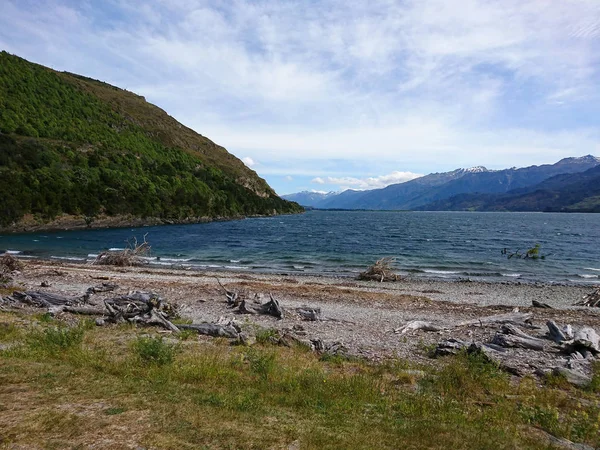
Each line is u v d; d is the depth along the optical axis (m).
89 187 93.19
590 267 44.12
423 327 17.97
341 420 7.21
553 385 11.00
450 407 8.57
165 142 183.62
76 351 10.71
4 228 72.62
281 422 6.79
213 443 5.67
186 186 129.75
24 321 15.12
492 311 22.20
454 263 45.81
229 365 10.84
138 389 7.88
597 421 7.85
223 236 78.06
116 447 5.27
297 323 18.70
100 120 150.50
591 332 15.11
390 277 34.72
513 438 6.97
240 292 25.14
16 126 110.56
